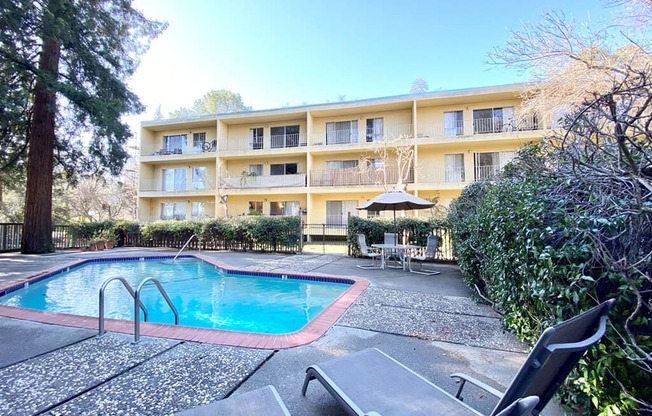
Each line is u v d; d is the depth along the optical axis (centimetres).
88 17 1090
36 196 1194
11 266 877
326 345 322
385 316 420
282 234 1252
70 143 1307
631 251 167
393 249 912
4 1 830
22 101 1041
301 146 1795
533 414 148
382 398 181
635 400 154
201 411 167
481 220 439
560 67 791
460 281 670
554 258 200
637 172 163
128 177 3153
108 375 258
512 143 1581
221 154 1888
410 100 1617
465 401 220
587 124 196
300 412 209
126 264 1080
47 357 292
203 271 970
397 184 1567
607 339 170
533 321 256
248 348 314
